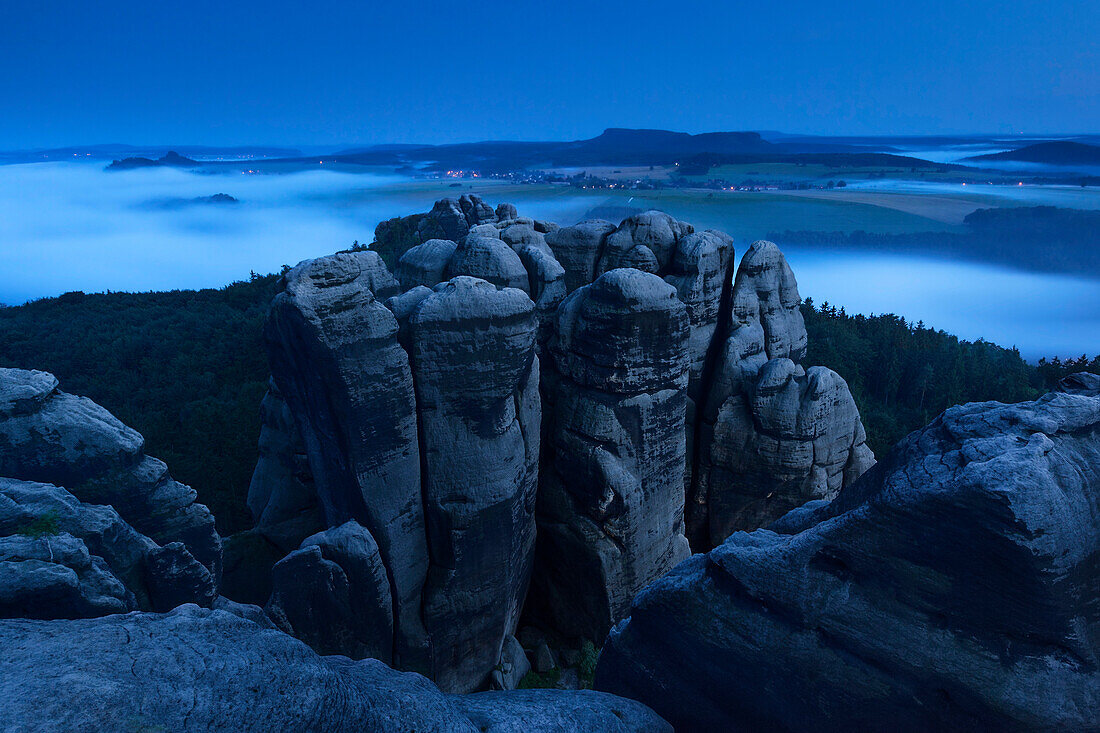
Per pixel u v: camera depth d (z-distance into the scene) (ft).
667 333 80.48
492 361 69.67
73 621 22.15
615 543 84.74
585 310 81.30
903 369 292.40
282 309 59.93
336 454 67.82
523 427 77.87
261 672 21.24
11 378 54.70
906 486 27.50
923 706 29.22
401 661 75.15
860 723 31.17
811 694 32.32
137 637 21.07
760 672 33.96
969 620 27.45
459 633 76.69
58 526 48.01
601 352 79.77
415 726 26.45
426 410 69.97
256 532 94.07
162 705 18.52
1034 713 26.43
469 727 29.14
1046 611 25.36
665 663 38.29
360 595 69.51
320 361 60.75
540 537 91.04
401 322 69.77
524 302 70.23
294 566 66.95
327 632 70.59
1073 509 24.76
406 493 70.69
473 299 67.56
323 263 60.59
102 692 17.79
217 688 19.86
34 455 53.93
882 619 29.58
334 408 63.57
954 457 27.12
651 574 89.04
